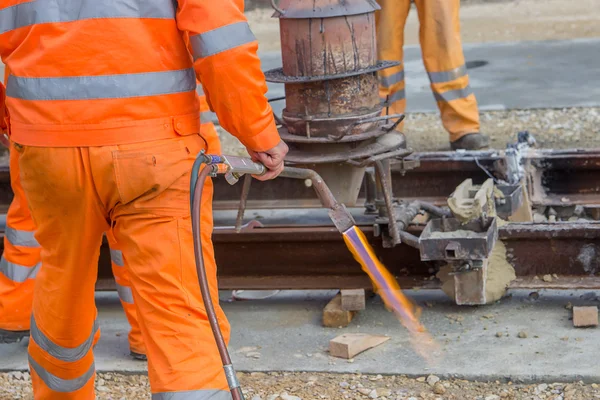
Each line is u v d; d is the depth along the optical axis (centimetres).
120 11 294
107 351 487
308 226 530
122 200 301
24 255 467
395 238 479
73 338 340
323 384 433
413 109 1042
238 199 644
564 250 493
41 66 298
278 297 547
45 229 321
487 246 462
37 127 301
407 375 435
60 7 297
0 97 379
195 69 297
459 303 489
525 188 566
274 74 482
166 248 303
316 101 462
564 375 418
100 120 296
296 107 471
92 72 295
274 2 464
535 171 608
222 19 288
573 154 599
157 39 299
